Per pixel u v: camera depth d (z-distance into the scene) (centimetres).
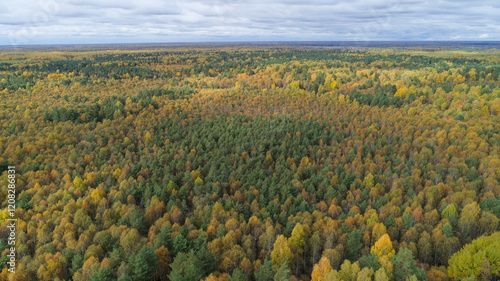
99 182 8844
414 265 4534
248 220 7250
